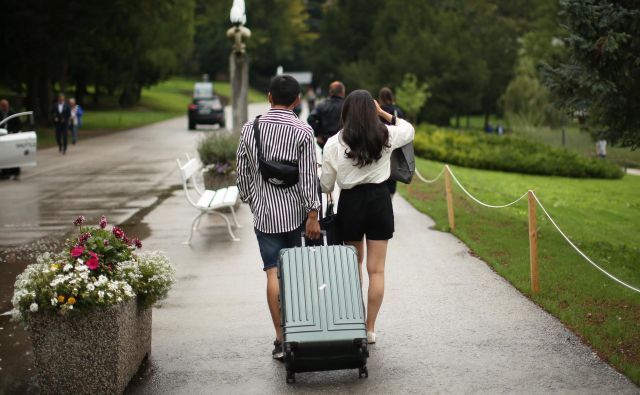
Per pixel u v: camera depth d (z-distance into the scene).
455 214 12.73
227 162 13.85
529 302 7.18
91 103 69.06
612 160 38.41
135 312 5.32
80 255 5.04
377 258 5.84
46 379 4.87
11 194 16.08
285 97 5.42
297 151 5.36
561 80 11.74
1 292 7.94
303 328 4.95
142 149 28.72
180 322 6.70
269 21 126.06
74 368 4.86
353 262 5.20
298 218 5.46
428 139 32.38
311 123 11.51
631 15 10.73
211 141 14.35
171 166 22.12
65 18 37.03
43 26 36.62
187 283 8.09
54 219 12.73
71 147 29.80
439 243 10.21
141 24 55.06
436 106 65.69
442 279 8.12
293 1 135.00
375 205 5.69
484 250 9.61
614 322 6.45
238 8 18.06
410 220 12.21
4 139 18.86
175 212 13.26
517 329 6.34
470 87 65.69
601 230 15.03
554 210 17.66
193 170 11.37
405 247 9.92
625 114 11.80
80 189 16.78
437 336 6.19
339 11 94.75
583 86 11.55
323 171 5.73
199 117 42.50
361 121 5.54
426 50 66.56
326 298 5.05
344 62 89.25
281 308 5.12
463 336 6.18
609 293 7.59
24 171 20.80
